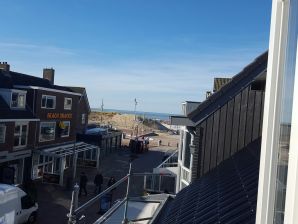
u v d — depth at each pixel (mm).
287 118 2322
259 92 11812
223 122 12016
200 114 12141
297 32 2188
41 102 33906
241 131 11906
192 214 6977
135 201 14016
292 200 1928
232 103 11992
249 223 4777
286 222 2002
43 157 33844
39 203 25703
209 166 12023
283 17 2543
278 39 2604
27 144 31531
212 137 12047
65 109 38250
